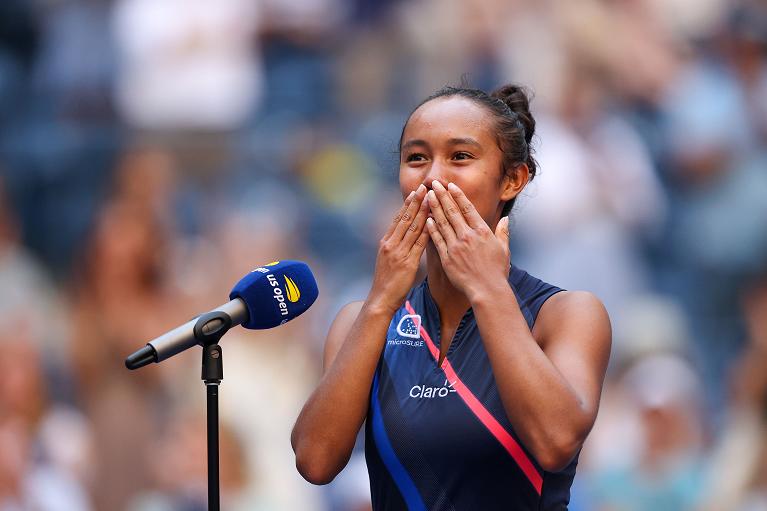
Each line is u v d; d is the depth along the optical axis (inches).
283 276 415.8
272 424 949.8
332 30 1257.4
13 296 1099.3
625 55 1218.6
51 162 1195.3
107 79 1240.8
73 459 968.9
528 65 1209.4
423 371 400.8
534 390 367.2
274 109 1229.1
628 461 936.9
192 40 1232.2
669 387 966.4
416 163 409.4
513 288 414.0
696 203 1181.7
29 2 1296.8
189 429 954.7
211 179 1181.7
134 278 1073.5
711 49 1245.7
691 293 1149.7
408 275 399.5
